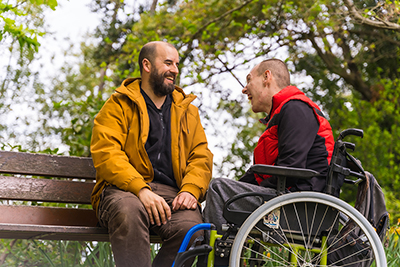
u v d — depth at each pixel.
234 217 2.06
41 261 3.37
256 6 7.86
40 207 2.92
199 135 2.76
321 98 10.85
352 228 2.11
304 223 2.08
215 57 7.73
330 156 2.25
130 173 2.34
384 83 9.92
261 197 2.08
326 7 7.15
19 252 3.49
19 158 2.96
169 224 2.32
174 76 2.69
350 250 2.15
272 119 2.32
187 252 2.04
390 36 9.84
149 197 2.28
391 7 6.14
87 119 5.14
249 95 2.66
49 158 3.02
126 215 2.19
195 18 7.93
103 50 10.78
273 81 2.58
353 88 11.13
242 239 1.98
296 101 2.28
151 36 7.57
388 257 3.08
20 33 3.82
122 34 10.75
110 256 2.97
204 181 2.54
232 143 8.87
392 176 8.70
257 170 2.02
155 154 2.58
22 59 7.67
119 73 6.65
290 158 2.15
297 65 10.61
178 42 7.31
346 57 10.20
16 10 3.91
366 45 10.06
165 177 2.57
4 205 2.85
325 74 10.77
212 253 2.11
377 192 2.27
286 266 2.11
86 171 3.07
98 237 2.60
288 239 2.10
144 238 2.20
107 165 2.37
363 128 9.73
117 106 2.55
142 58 2.69
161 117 2.66
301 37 8.65
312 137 2.21
